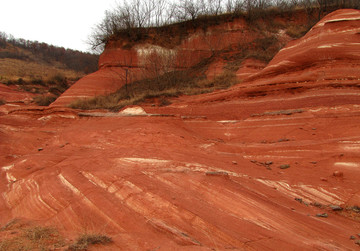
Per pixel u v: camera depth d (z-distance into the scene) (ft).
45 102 102.78
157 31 104.12
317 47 50.88
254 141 38.93
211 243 13.19
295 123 39.78
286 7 112.37
